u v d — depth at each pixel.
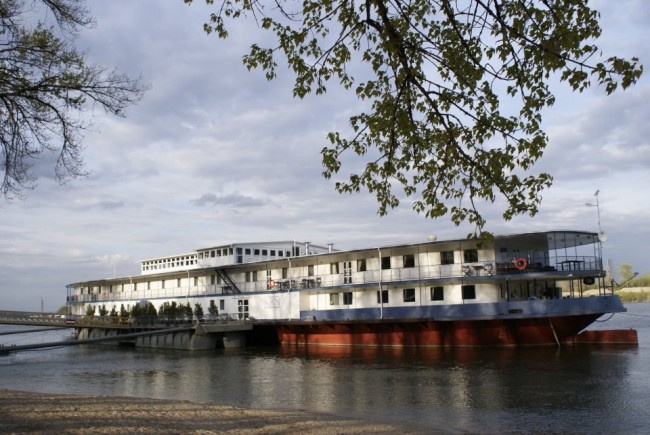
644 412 17.19
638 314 78.69
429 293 40.62
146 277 64.25
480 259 39.25
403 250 42.53
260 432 12.39
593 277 37.06
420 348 38.75
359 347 41.75
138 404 15.30
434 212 10.01
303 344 46.09
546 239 37.25
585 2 7.85
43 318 58.41
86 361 40.84
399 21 9.65
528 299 38.06
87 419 11.98
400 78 9.47
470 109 9.34
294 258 47.00
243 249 55.62
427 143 9.98
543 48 7.98
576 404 18.58
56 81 14.88
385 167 9.99
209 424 12.83
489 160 9.09
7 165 14.98
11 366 38.19
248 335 50.44
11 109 14.70
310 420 14.47
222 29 10.27
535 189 9.09
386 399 20.44
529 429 15.33
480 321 37.31
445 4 8.23
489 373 25.73
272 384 25.55
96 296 73.25
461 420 16.58
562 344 36.50
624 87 7.61
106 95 15.63
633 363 27.52
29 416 11.66
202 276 58.28
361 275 44.38
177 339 49.31
